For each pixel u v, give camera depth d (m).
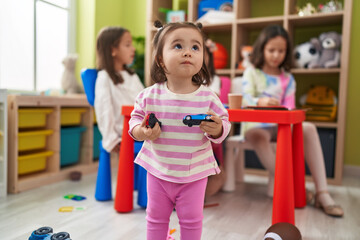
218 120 0.78
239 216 1.43
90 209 1.49
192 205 0.86
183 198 0.86
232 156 1.89
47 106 1.98
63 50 2.70
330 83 2.47
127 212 1.45
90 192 1.77
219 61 2.52
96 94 1.61
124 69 1.83
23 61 2.37
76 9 2.75
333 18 2.23
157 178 0.88
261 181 2.17
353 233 1.25
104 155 1.62
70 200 1.62
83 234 1.19
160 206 0.89
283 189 1.16
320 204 1.55
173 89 0.88
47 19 2.53
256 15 2.66
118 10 3.01
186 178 0.84
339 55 2.20
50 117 2.00
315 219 1.41
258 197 1.75
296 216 1.45
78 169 2.17
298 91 2.57
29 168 1.89
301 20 2.29
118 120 1.65
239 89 2.18
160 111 0.86
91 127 2.29
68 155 2.15
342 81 2.12
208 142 0.88
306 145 1.60
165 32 0.85
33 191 1.77
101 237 1.17
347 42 2.10
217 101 0.88
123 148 1.44
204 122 0.77
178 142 0.84
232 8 2.52
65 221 1.33
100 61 1.69
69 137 2.15
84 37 2.76
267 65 1.89
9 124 1.73
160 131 0.83
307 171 2.24
